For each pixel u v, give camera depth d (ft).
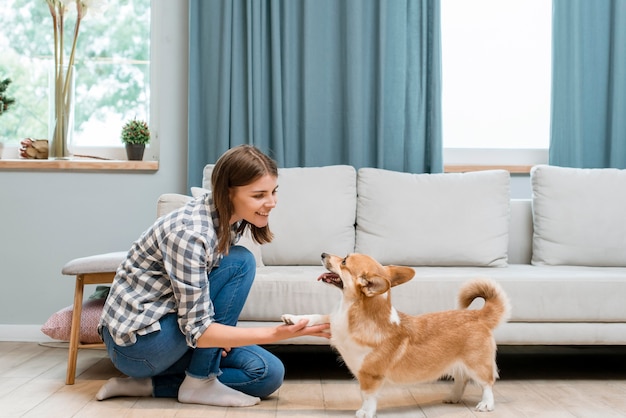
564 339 8.66
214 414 6.93
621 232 10.53
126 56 12.39
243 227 7.39
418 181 10.82
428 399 7.72
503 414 7.06
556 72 11.74
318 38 11.71
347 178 10.87
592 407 7.38
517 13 12.50
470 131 12.52
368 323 6.67
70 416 6.86
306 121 11.69
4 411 7.06
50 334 8.90
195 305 6.63
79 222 11.65
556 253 10.59
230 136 11.59
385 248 10.44
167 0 11.88
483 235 10.39
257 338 6.56
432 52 11.64
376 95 11.74
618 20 11.70
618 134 11.76
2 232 11.54
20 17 12.30
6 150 12.14
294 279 8.61
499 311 7.38
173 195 9.34
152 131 12.34
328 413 7.03
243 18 11.61
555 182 10.80
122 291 7.02
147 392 7.55
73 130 11.72
